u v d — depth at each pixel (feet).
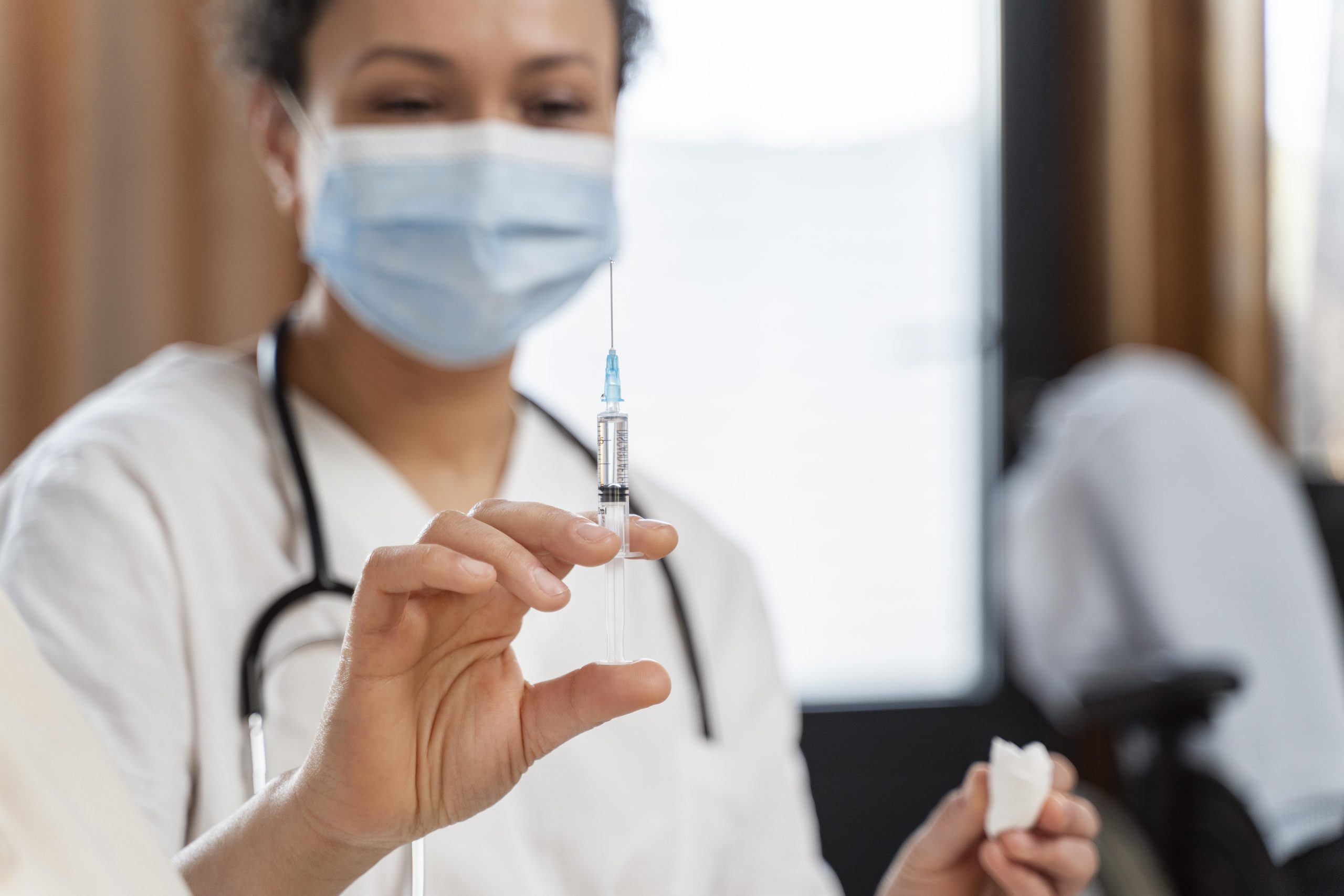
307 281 6.77
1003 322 8.41
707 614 3.74
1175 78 8.02
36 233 6.39
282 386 3.33
